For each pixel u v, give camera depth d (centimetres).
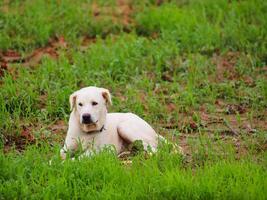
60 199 780
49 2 1645
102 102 952
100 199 782
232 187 805
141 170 850
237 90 1241
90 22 1540
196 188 803
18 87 1183
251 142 1002
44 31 1462
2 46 1407
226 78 1297
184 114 1157
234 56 1387
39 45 1445
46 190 789
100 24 1532
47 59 1314
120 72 1292
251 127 1089
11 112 1135
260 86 1231
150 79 1282
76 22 1533
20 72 1250
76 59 1324
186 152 980
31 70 1290
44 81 1208
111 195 784
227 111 1162
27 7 1594
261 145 998
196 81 1274
